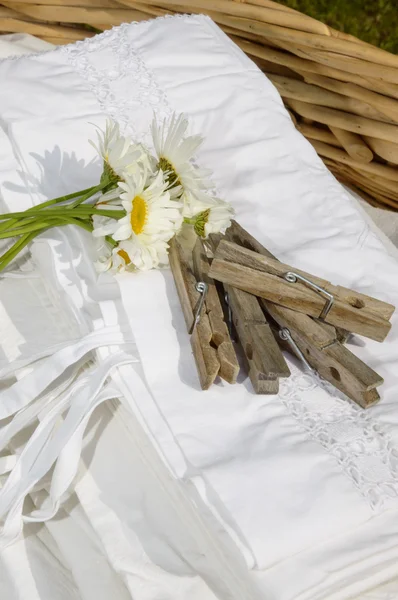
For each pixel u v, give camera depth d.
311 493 0.47
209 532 0.47
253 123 0.77
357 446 0.51
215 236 0.60
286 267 0.55
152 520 0.52
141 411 0.51
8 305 0.65
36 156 0.68
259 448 0.49
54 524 0.55
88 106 0.73
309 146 0.77
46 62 0.77
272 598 0.43
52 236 0.63
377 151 0.93
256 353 0.51
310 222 0.69
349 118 0.92
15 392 0.55
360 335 0.57
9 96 0.72
